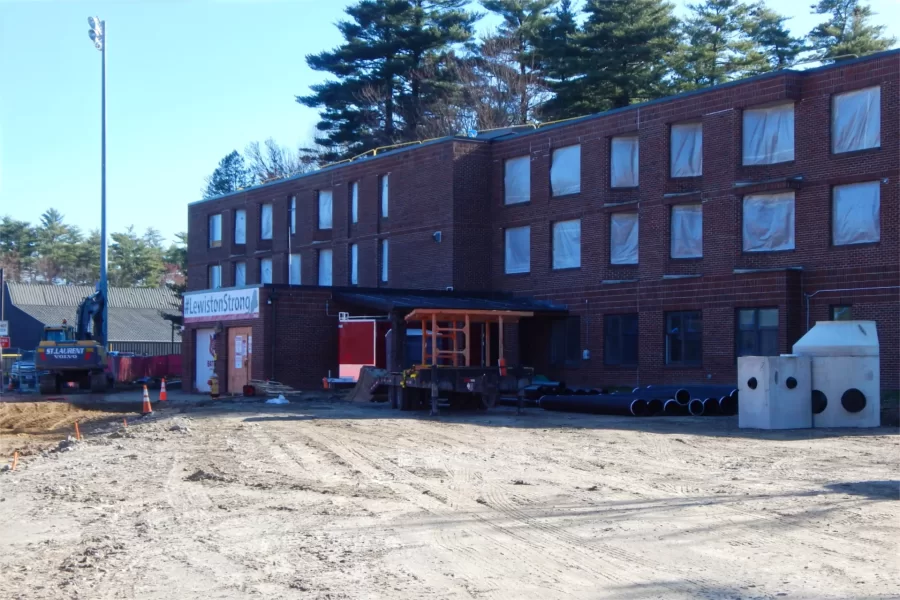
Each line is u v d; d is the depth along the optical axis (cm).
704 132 3541
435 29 6769
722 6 6712
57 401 3925
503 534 1057
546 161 4150
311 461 1694
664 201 3650
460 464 1638
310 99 7088
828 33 6581
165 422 2475
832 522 1102
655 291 3675
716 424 2431
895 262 2983
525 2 7106
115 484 1471
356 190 5000
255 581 877
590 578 866
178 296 8119
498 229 4375
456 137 4409
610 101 6397
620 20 6319
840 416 2300
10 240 13112
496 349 4156
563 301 4050
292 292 3806
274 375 3753
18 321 8731
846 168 3120
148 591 854
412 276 4578
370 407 3044
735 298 3375
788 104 3306
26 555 1009
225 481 1471
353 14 6900
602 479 1450
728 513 1159
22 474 1620
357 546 1009
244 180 9956
